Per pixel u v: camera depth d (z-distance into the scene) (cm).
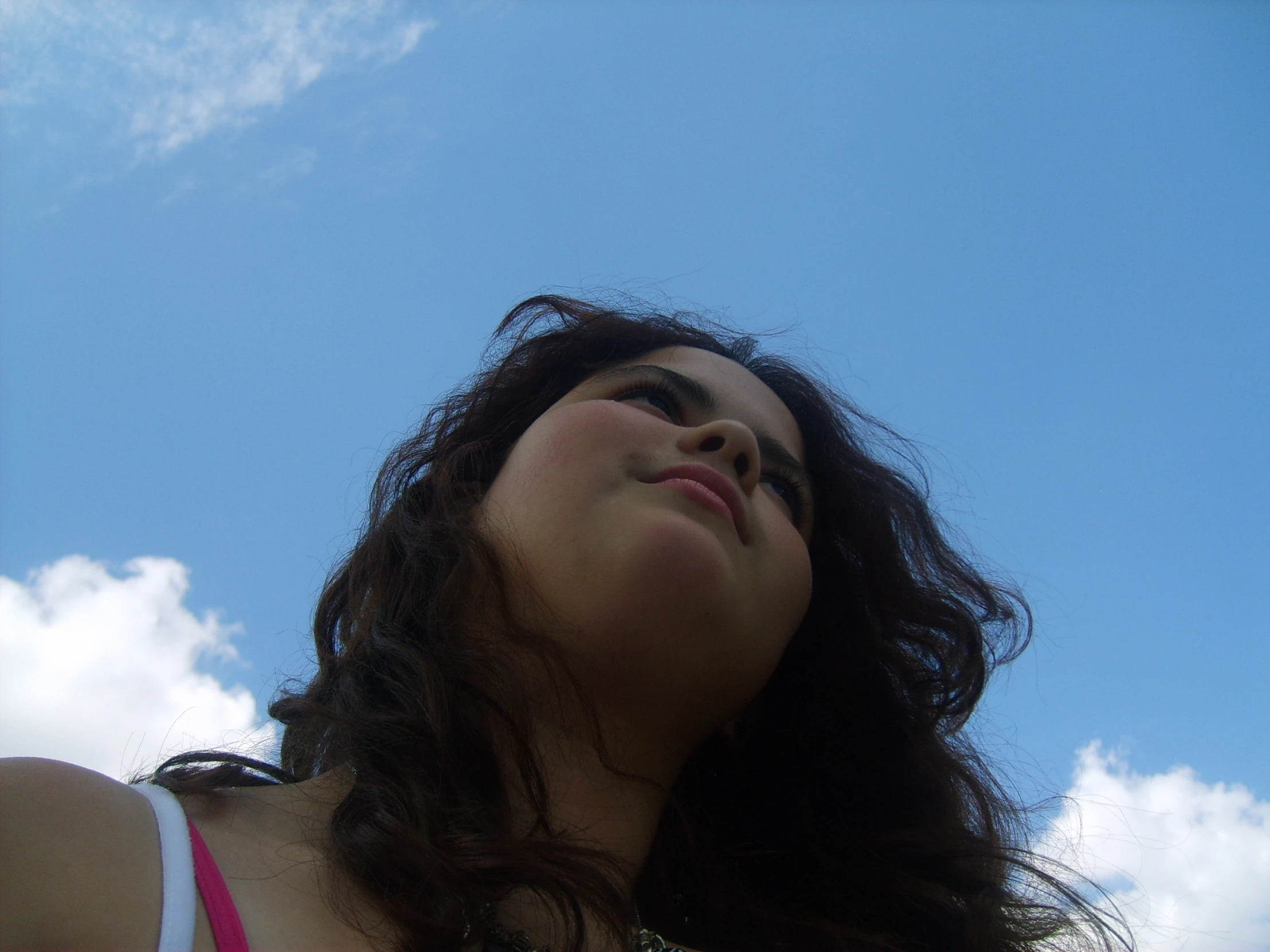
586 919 42
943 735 64
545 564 45
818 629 64
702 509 47
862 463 69
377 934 37
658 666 45
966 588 69
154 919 33
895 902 55
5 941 31
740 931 53
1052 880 54
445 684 44
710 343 69
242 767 45
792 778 60
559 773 44
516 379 63
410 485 58
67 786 34
